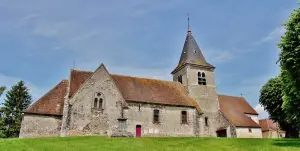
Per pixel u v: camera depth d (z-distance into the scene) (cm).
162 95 3161
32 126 2419
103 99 2666
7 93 4678
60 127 2492
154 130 2841
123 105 2684
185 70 3669
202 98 3519
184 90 3531
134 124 2767
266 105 3697
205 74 3716
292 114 2162
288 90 2078
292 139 2439
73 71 2995
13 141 1884
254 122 3619
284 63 1925
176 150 1775
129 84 3152
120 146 1823
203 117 3378
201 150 1805
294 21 1903
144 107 2900
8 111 4522
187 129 3006
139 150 1722
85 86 2650
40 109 2517
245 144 2089
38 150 1606
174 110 3039
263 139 2427
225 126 3338
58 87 2856
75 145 1803
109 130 2555
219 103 3803
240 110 3856
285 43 1902
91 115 2558
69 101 2527
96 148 1722
